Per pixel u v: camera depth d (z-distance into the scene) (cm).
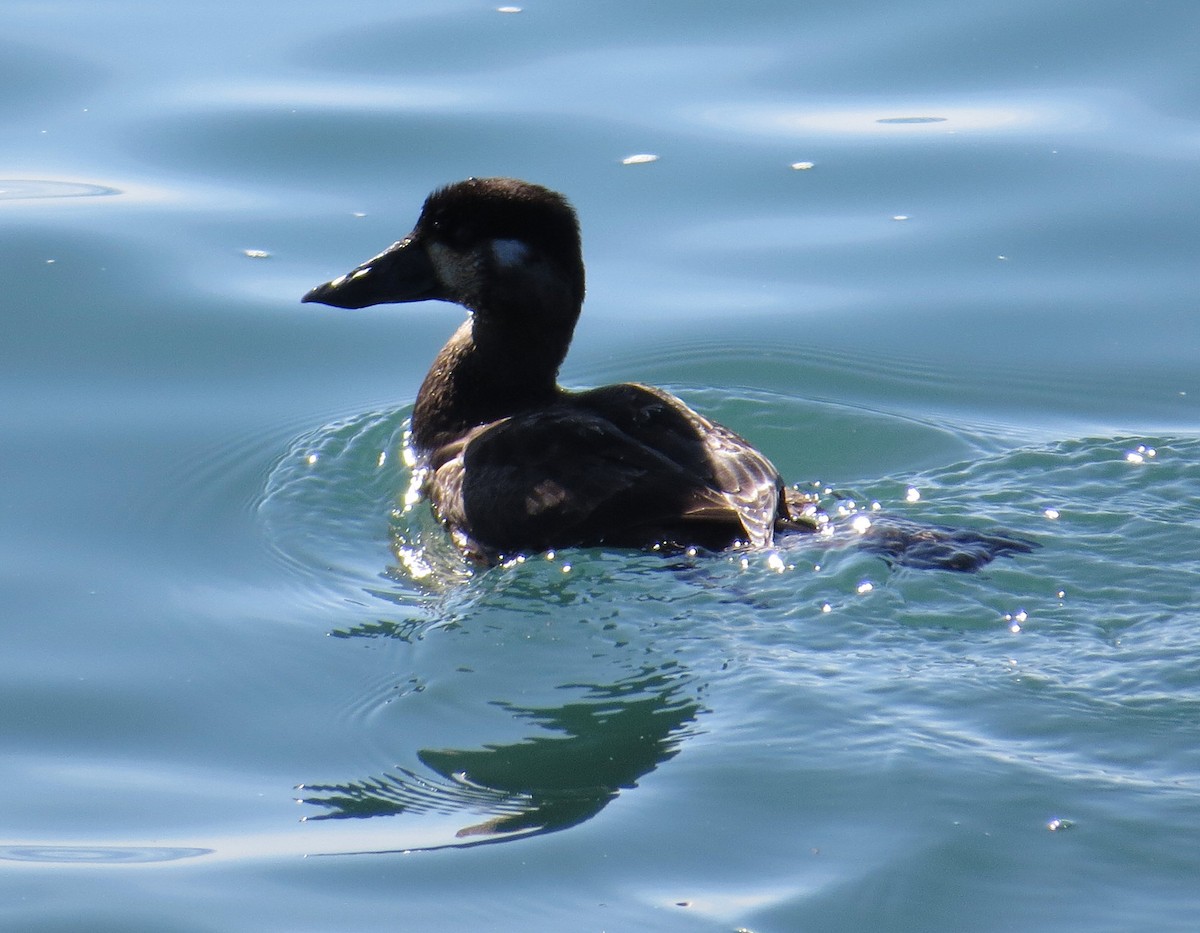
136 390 1323
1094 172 1612
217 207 1567
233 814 820
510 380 1197
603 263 1516
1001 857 747
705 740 848
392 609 1017
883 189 1609
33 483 1183
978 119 1702
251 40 1847
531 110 1705
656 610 966
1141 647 920
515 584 994
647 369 1374
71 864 777
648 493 1017
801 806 789
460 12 1906
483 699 906
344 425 1273
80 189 1582
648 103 1722
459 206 1196
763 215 1578
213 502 1170
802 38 1844
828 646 928
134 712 918
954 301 1468
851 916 712
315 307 1459
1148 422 1294
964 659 912
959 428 1268
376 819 808
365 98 1723
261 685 941
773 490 1022
